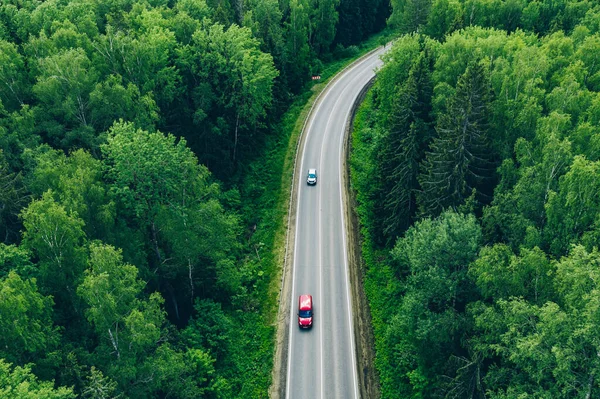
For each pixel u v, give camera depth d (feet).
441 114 151.12
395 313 159.22
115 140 137.18
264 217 202.90
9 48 159.74
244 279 175.42
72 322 118.21
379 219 183.01
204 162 211.00
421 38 241.76
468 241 120.47
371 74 307.17
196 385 135.74
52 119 155.94
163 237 150.20
